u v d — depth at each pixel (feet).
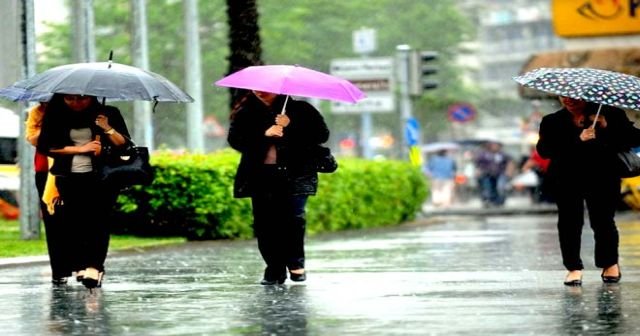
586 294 83.66
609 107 88.38
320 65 327.67
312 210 173.06
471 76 528.22
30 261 116.16
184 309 77.20
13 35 137.69
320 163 91.56
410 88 222.07
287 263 93.15
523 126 413.59
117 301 82.17
